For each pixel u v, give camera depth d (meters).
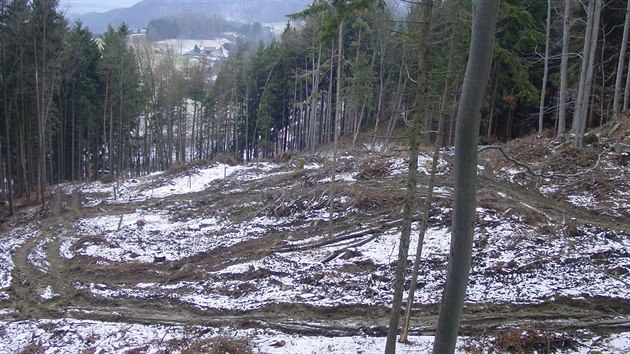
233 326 14.08
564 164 21.34
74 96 46.19
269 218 23.75
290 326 13.69
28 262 21.00
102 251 21.52
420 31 10.20
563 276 14.21
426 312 13.63
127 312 15.44
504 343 11.75
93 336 13.89
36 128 38.81
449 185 22.22
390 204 21.31
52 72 34.56
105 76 46.91
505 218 17.73
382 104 44.28
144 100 51.59
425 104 11.47
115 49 46.09
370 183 24.12
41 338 13.95
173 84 52.78
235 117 54.34
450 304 8.27
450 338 8.36
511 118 36.25
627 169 20.20
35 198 36.47
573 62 32.16
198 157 61.66
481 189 20.88
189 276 17.81
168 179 36.88
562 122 24.88
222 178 34.81
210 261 19.36
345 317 13.96
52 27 32.72
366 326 13.28
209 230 23.95
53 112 42.44
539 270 14.60
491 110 31.34
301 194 24.72
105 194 35.69
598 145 22.53
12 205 32.47
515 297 13.56
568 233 16.17
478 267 15.20
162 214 28.16
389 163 26.28
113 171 50.75
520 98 30.75
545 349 11.52
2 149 40.34
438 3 10.94
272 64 52.34
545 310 13.04
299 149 52.66
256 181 32.09
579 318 12.59
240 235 22.06
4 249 23.31
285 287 15.77
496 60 26.22
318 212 22.75
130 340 13.63
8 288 18.05
